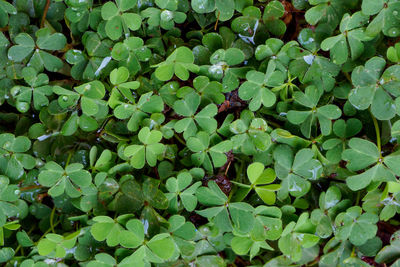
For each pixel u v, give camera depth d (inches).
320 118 19.3
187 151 19.8
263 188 19.2
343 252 19.9
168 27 19.7
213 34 19.6
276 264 19.7
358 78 19.1
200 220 19.8
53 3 19.9
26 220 19.9
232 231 19.3
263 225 19.2
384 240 20.1
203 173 19.4
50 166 18.9
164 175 19.6
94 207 19.4
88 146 19.8
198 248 19.6
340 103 19.9
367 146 18.9
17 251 19.7
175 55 19.1
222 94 19.5
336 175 19.6
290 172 19.4
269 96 19.3
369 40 19.4
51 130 19.6
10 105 20.2
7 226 19.2
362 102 19.2
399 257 19.7
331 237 19.9
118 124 19.7
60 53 20.1
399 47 19.1
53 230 19.6
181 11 19.8
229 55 19.2
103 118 19.7
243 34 19.8
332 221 19.5
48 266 19.4
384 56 19.6
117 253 19.2
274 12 19.6
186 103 19.4
